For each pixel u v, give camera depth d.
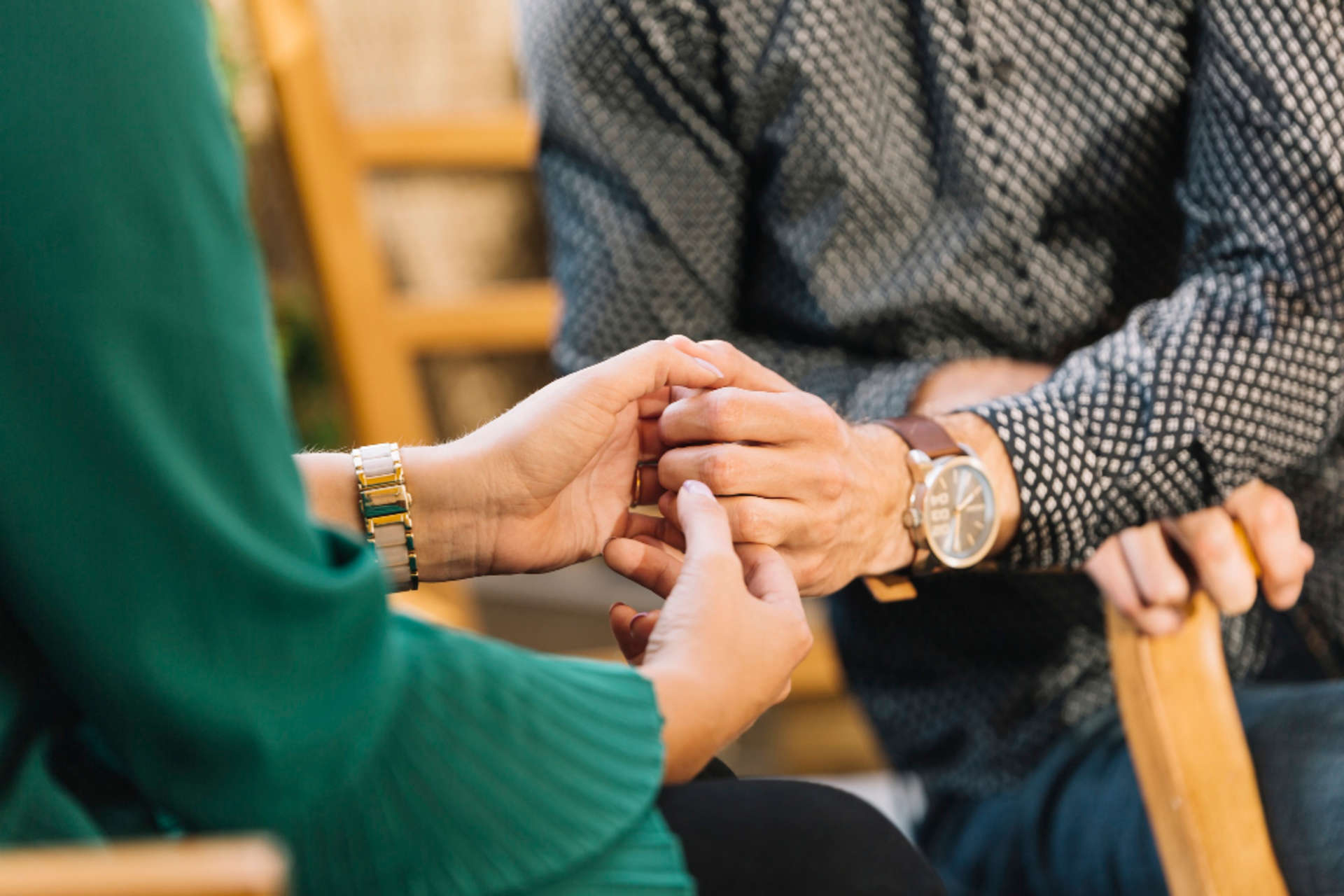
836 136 1.06
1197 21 1.03
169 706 0.68
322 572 0.72
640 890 0.74
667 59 1.08
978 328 1.08
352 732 0.72
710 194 1.10
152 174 0.68
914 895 0.78
